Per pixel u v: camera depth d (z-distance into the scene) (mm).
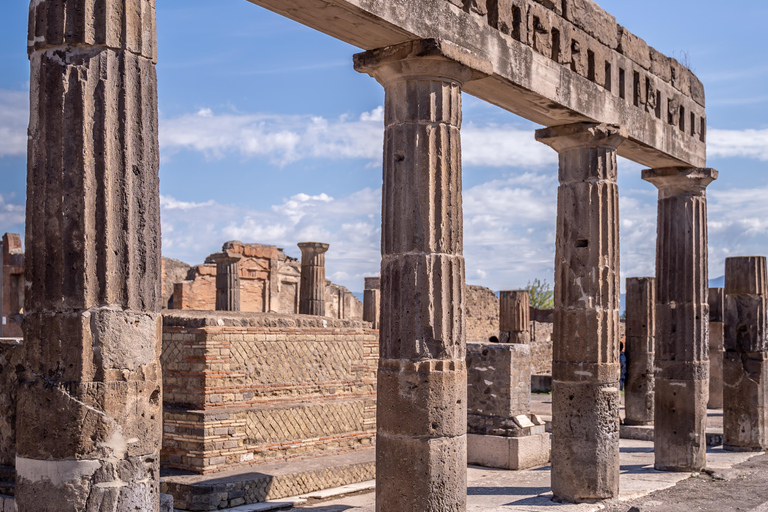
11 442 8758
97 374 4895
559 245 10430
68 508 4801
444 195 7645
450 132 7758
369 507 10219
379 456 7625
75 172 4914
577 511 9555
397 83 7777
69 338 4867
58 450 4840
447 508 7438
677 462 12523
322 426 12875
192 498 10141
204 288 29953
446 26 7891
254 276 30344
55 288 4910
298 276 33312
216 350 11547
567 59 9773
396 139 7715
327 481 11664
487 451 13922
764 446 14875
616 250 10305
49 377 4891
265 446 11883
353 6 6887
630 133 11055
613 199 10344
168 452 11344
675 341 12656
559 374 10266
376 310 29781
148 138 5184
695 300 12648
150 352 5148
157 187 5246
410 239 7566
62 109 4930
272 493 10852
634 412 18188
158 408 5195
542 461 14219
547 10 9453
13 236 23719
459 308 7699
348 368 13758
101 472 4855
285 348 12617
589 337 10086
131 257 5047
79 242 4898
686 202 12828
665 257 12891
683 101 12680
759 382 14828
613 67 10766
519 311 25641
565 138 10375
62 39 4949
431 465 7379
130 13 5102
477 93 9156
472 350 14375
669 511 9758
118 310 4984
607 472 10070
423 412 7395
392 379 7527
